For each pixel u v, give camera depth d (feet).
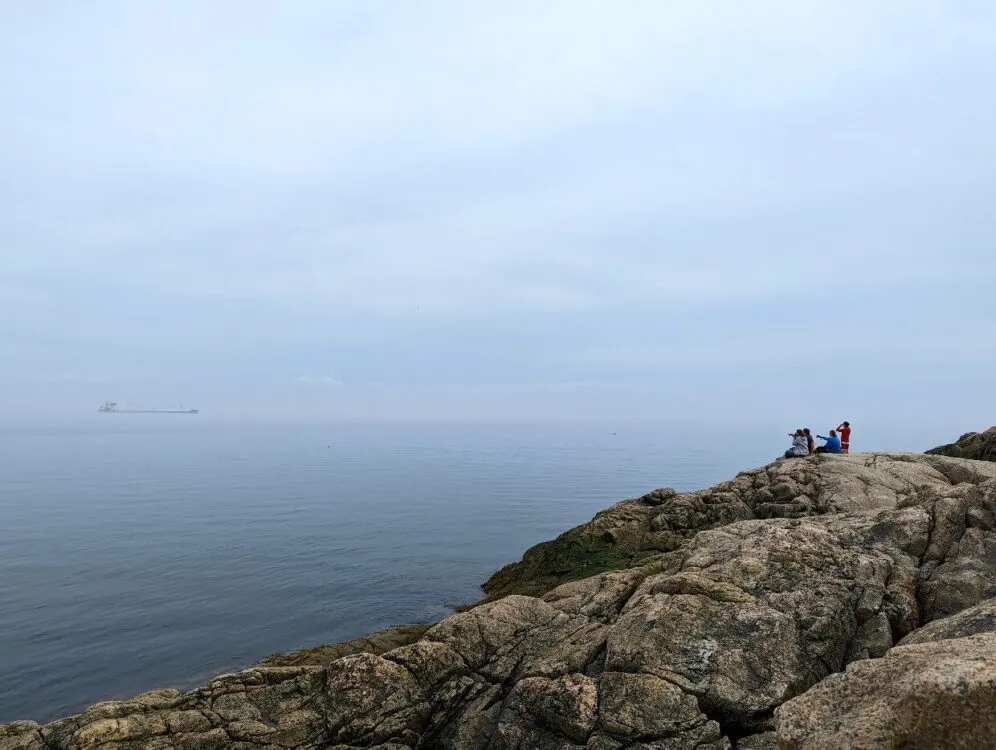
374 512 245.04
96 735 35.81
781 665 33.40
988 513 40.57
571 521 220.43
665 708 32.50
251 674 41.14
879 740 16.20
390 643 70.44
